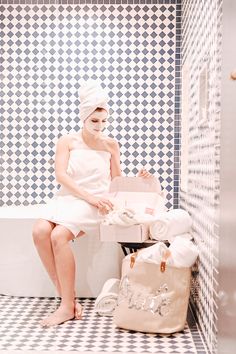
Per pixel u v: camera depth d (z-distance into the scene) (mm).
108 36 4625
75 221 3412
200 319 3049
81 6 4621
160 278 2992
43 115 4695
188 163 3928
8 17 4680
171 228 3279
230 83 2139
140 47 4625
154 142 4660
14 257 3783
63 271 3299
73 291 3312
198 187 3252
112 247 3680
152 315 2979
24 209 4344
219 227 2373
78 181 3588
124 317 3023
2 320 3279
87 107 3531
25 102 4711
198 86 3289
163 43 4613
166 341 2902
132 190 3545
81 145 3619
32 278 3789
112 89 4656
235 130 2043
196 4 3436
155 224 3283
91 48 4641
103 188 3617
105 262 3693
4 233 3797
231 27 2109
